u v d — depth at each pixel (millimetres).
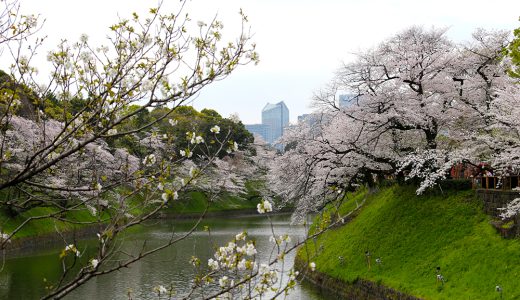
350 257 21734
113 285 22500
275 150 66562
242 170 60500
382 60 22578
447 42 23062
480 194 19219
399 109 20797
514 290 13508
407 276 17453
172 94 5699
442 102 22375
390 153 22406
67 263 26641
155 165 6820
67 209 5828
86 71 5887
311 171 23906
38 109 6012
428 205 21297
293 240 33875
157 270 25797
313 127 27641
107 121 5645
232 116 6559
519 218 15758
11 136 19469
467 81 22188
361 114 22297
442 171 18375
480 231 17625
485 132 21547
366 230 23125
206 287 21109
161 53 5953
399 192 24172
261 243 33531
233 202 65938
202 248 32719
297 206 25953
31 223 33406
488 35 22312
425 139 24516
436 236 18938
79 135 5742
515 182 18625
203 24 6957
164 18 5848
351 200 33219
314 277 22812
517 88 17188
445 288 15438
